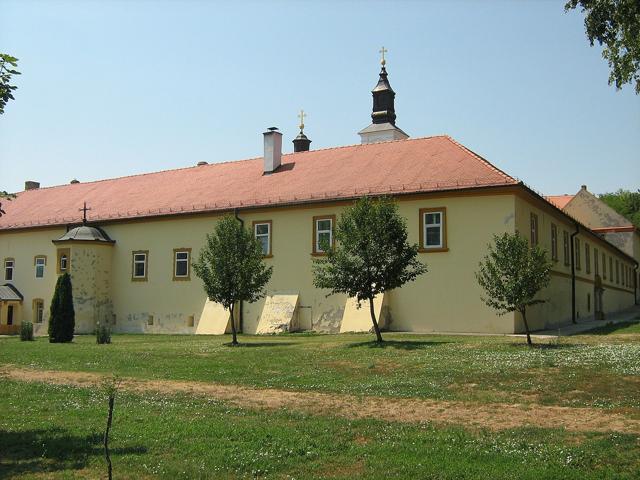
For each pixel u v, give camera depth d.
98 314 37.38
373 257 21.62
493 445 9.20
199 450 9.08
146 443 9.48
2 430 10.46
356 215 22.09
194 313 34.75
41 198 46.56
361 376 16.05
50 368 18.84
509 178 26.80
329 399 13.31
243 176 37.16
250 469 8.20
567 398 12.68
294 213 31.67
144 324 36.53
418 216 28.14
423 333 26.58
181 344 25.73
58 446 9.36
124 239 38.03
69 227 39.97
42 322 40.75
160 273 36.31
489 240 26.59
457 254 27.19
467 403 12.54
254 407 12.48
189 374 17.20
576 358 16.53
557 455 8.61
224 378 16.48
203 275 24.75
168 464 8.39
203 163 43.31
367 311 28.81
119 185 43.84
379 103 56.38
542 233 30.33
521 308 19.80
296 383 15.42
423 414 11.62
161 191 39.75
